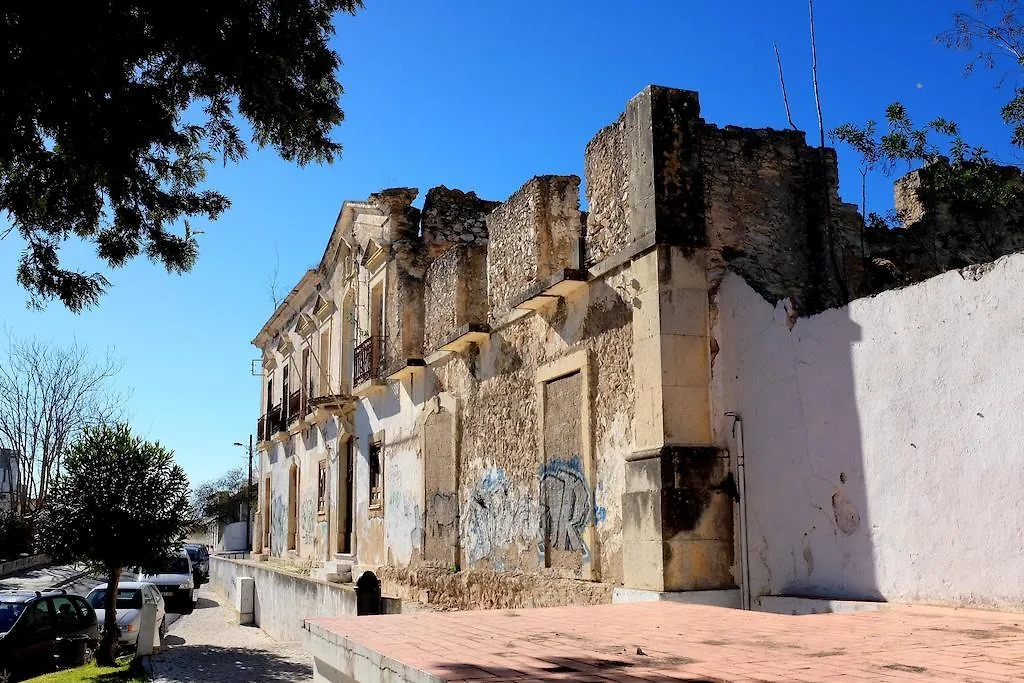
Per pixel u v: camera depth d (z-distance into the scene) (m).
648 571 8.34
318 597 17.64
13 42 6.62
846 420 7.41
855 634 5.30
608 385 9.55
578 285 10.09
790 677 3.85
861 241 10.00
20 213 7.83
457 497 13.57
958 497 6.43
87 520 16.52
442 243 17.06
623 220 9.35
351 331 20.67
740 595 8.21
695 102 9.05
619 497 9.20
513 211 12.02
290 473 27.23
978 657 4.36
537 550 10.95
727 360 8.60
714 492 8.38
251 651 17.41
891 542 6.93
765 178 9.21
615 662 4.43
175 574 29.00
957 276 6.57
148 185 8.34
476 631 5.90
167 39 7.34
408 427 16.11
